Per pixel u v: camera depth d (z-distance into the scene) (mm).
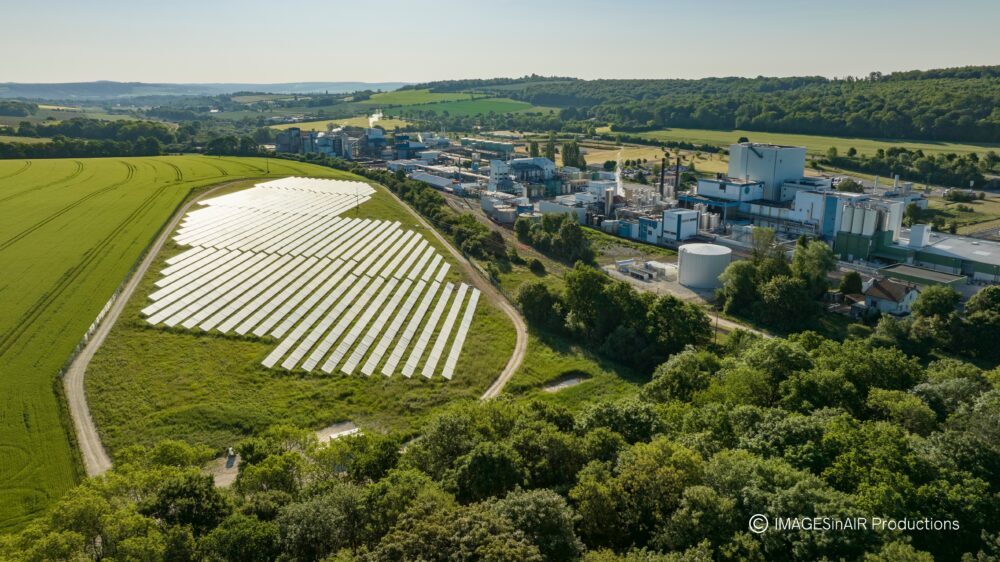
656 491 59125
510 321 144750
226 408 92875
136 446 69625
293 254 168000
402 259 178125
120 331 110688
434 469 69062
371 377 109375
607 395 112312
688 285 172000
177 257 151125
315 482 65750
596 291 137875
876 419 81688
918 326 131625
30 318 111688
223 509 58969
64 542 48844
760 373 90938
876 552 48969
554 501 53812
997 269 161125
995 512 57312
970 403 80438
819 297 155500
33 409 86188
